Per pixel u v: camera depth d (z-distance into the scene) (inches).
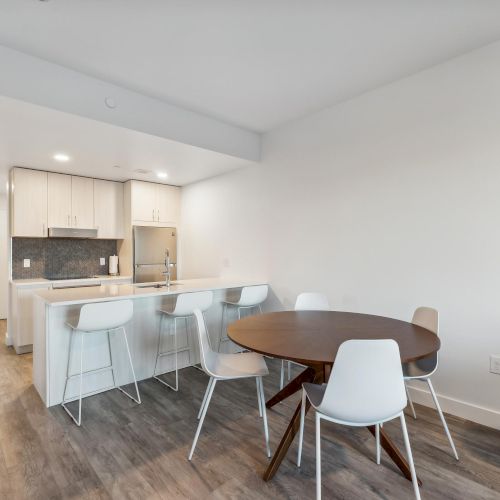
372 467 73.7
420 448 80.6
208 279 165.9
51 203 169.3
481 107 91.4
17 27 80.8
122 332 117.3
